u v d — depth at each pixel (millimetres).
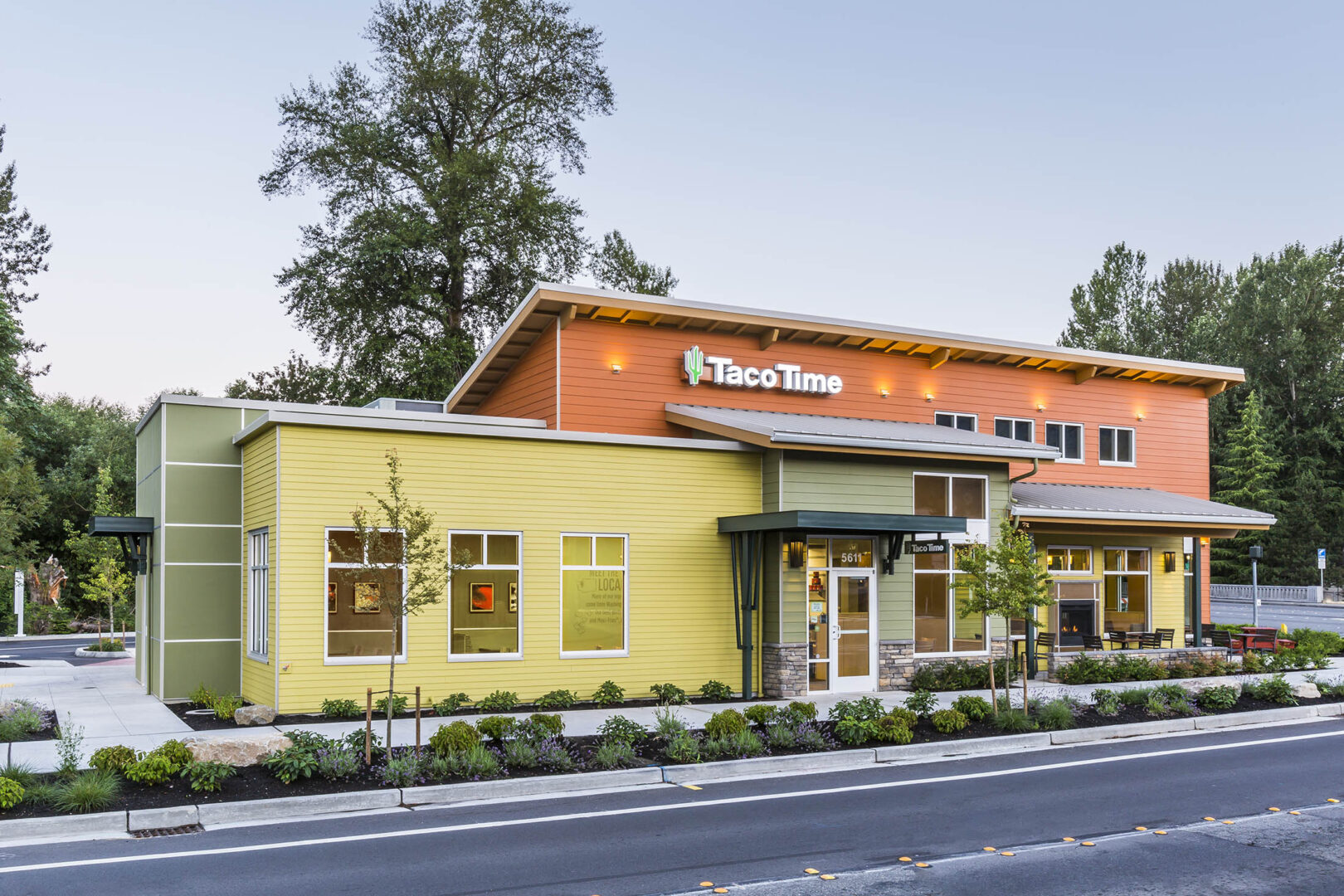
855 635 20281
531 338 23250
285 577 16047
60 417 54344
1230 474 64562
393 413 20078
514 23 40656
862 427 22172
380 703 16547
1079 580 26594
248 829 9984
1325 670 24719
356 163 38500
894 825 10195
